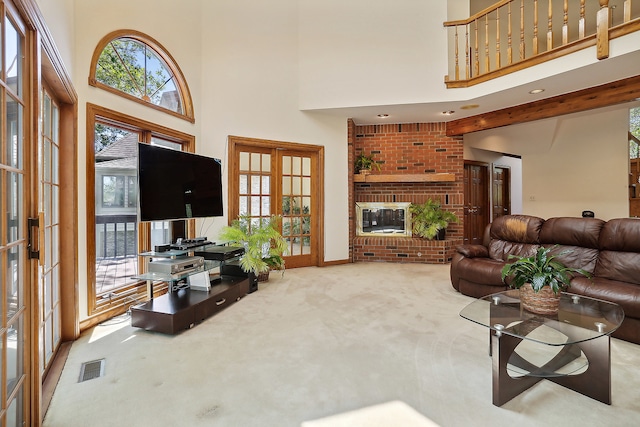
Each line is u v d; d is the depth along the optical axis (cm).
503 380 167
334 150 542
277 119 488
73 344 241
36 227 148
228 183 453
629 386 182
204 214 359
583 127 609
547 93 418
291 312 309
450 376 194
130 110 320
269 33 483
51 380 192
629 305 235
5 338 126
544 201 655
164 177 299
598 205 596
